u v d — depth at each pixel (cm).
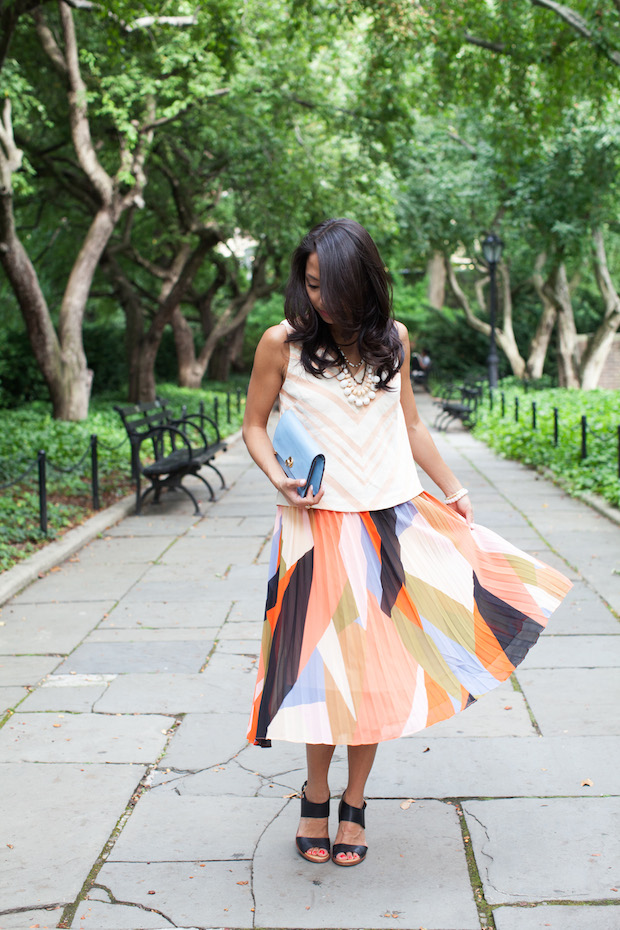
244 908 233
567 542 667
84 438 1252
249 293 2500
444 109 1410
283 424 241
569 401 1766
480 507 837
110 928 226
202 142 1788
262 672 241
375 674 230
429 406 2348
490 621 247
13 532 671
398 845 264
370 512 244
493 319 1950
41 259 2320
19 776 313
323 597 238
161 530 767
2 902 238
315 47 1366
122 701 382
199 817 283
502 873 247
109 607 531
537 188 2030
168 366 3173
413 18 1188
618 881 241
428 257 2778
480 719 357
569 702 371
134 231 2348
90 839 270
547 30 1135
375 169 1795
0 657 443
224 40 1201
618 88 1166
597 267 2364
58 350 1496
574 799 288
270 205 1806
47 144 1836
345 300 226
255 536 735
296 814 284
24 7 1086
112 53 1210
